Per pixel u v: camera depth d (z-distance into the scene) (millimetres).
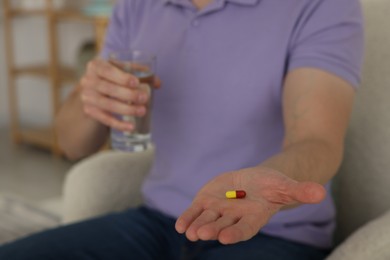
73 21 4105
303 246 1205
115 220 1312
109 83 1200
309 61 1149
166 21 1344
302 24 1183
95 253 1208
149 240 1263
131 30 1425
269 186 830
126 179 1488
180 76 1294
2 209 1950
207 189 865
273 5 1218
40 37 4316
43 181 3391
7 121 4539
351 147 1362
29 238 1243
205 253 1188
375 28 1347
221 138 1242
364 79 1343
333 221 1296
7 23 3957
